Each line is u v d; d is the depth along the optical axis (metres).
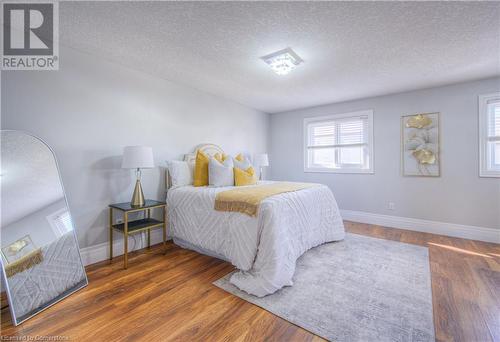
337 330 1.50
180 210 2.88
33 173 1.97
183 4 1.71
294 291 1.95
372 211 4.13
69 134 2.37
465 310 1.69
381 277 2.18
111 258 2.56
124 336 1.45
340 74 3.04
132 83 2.87
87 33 2.11
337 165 4.54
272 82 3.36
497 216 3.16
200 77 3.17
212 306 1.75
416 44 2.26
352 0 1.65
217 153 3.83
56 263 1.92
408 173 3.78
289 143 5.14
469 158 3.33
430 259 2.59
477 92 3.25
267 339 1.43
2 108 1.99
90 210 2.51
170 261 2.55
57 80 2.29
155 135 3.12
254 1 1.66
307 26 1.96
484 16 1.82
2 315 1.65
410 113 3.74
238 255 2.19
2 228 1.70
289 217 2.34
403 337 1.43
